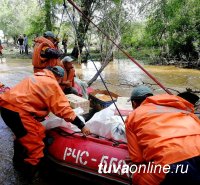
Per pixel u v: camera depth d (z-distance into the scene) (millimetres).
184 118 3004
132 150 3084
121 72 14094
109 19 10414
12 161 4578
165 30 20109
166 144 2795
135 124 3070
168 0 19344
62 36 22250
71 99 5281
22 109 3803
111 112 4223
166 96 3260
